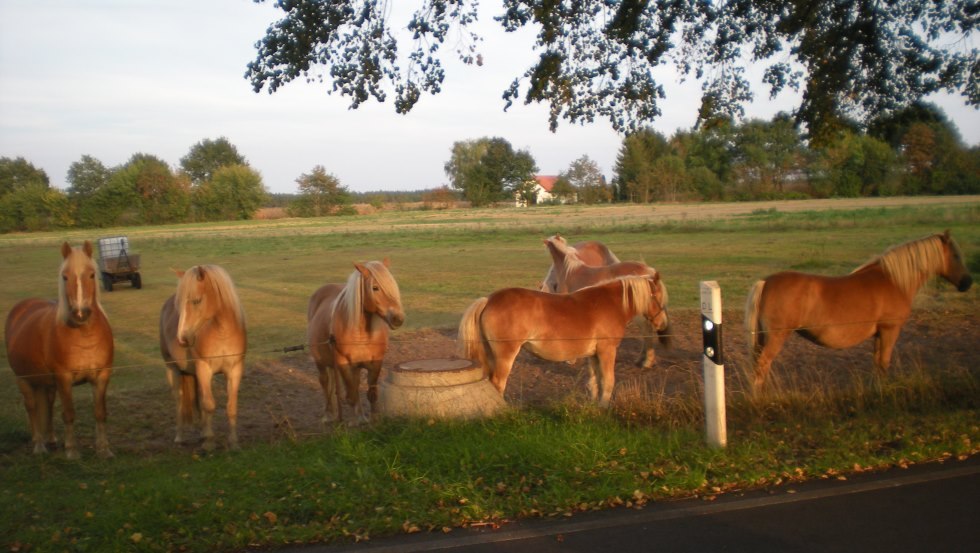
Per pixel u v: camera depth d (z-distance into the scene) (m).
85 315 6.70
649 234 37.56
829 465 5.20
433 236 45.59
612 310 7.80
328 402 8.48
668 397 7.75
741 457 5.36
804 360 9.84
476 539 4.26
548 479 5.05
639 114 10.33
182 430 7.72
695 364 10.20
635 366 10.27
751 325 8.02
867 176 66.62
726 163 80.12
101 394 7.12
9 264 37.12
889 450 5.55
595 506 4.70
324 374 8.45
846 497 4.68
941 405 7.12
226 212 93.88
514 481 5.13
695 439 5.95
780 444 5.70
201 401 7.21
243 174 95.31
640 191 87.69
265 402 9.34
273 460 5.80
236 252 39.94
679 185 83.44
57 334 6.84
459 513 4.60
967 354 9.72
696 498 4.79
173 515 4.64
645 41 9.82
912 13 9.30
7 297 23.36
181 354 7.44
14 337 7.29
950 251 7.96
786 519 4.38
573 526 4.39
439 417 6.62
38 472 6.41
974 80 9.34
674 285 18.14
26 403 7.25
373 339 7.80
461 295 18.86
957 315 11.79
